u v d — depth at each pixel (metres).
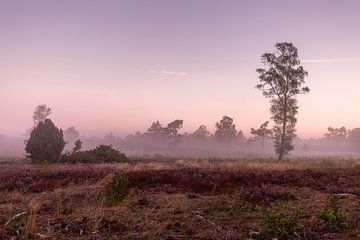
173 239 9.54
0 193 15.85
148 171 19.66
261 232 9.58
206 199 13.95
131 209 12.45
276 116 57.44
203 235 9.77
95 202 12.88
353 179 17.62
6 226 10.50
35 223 10.34
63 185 17.61
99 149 37.62
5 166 29.06
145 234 9.72
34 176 19.80
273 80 57.00
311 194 14.80
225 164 28.17
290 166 25.62
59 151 37.53
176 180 17.52
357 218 10.84
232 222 10.95
